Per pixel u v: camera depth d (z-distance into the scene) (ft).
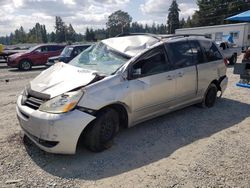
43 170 10.98
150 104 14.40
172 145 13.38
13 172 10.77
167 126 15.94
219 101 21.76
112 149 12.86
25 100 12.33
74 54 39.22
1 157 11.92
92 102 11.58
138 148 13.03
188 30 127.95
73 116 11.02
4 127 15.69
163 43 15.42
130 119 13.66
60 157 12.01
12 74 44.60
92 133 11.98
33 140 11.80
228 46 48.91
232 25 108.27
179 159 11.93
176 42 16.37
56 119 10.80
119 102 12.66
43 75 14.21
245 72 27.20
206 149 12.91
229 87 27.55
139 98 13.65
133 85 13.30
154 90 14.38
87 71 13.42
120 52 14.53
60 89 11.87
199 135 14.67
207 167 11.20
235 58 50.67
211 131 15.28
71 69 14.05
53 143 11.09
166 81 15.02
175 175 10.61
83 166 11.32
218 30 114.42
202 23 222.28
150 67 14.37
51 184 10.03
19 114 12.25
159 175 10.63
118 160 11.85
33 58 52.85
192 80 16.99
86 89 11.63
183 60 16.48
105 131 12.51
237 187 9.82
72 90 11.66
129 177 10.52
